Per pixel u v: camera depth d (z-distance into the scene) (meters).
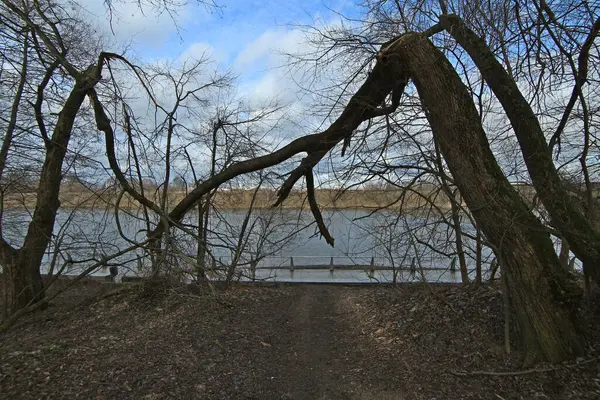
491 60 5.55
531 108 5.75
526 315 4.80
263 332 6.93
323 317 8.23
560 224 5.42
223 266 8.35
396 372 5.04
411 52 5.49
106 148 8.35
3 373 4.57
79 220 10.29
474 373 4.70
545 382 4.34
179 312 7.80
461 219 8.38
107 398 4.14
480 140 5.23
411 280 10.52
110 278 13.04
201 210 10.71
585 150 6.14
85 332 6.56
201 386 4.60
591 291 6.14
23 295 9.66
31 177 10.83
